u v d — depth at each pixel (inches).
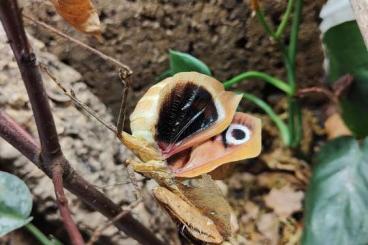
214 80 13.3
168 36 20.4
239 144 13.0
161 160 13.2
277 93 22.5
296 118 21.7
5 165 17.3
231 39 20.9
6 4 11.3
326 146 18.8
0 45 18.5
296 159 22.1
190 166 13.1
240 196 21.5
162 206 13.2
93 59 19.9
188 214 13.0
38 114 12.7
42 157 13.5
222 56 21.2
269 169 22.0
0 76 18.1
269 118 22.6
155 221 18.8
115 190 18.4
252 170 22.0
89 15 12.3
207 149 13.2
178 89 13.1
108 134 19.4
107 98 20.6
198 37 20.7
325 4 20.8
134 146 13.1
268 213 21.1
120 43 20.1
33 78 12.2
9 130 13.4
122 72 12.6
